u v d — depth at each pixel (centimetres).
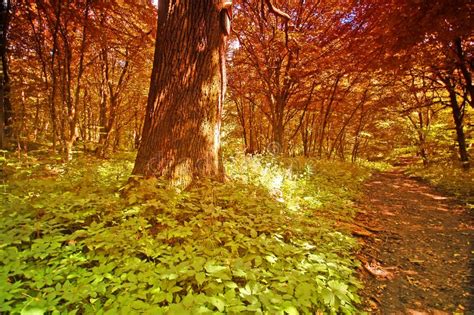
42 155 816
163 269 267
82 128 1908
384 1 829
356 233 512
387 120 2462
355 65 1208
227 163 848
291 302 248
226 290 262
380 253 447
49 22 962
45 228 336
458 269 394
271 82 1354
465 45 1055
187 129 443
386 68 960
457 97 1495
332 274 307
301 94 1580
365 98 1788
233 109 2267
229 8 471
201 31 451
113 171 735
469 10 628
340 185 916
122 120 2072
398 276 377
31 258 293
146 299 236
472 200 774
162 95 446
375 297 329
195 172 448
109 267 271
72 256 288
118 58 1580
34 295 242
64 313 218
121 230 322
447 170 1272
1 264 274
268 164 804
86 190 448
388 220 626
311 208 600
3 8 888
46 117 1208
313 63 1253
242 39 1275
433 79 1417
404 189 1060
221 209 389
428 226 590
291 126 2472
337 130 2603
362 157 3238
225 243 341
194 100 449
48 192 450
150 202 367
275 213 449
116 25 1159
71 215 341
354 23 1051
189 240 321
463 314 297
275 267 305
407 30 728
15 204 382
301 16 1220
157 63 458
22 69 1175
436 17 666
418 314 299
